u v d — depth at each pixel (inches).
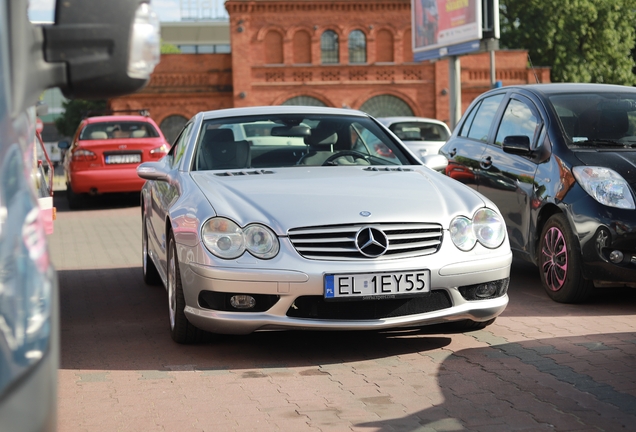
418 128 745.0
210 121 244.8
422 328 220.5
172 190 221.8
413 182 212.7
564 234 251.6
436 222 193.2
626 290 277.0
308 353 198.7
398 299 189.6
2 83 71.2
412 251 190.5
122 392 170.1
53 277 73.6
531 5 1903.3
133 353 202.7
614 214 239.9
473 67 1830.7
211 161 230.2
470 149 317.7
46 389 68.1
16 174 71.3
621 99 281.3
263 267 183.2
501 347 200.2
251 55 1788.9
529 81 1833.2
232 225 187.3
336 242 187.0
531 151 275.3
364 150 241.4
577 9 1889.8
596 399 158.7
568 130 267.7
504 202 288.2
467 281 193.5
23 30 73.2
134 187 665.0
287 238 185.8
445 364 186.2
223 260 185.0
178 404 161.0
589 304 254.5
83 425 149.5
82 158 655.1
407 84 1806.1
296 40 1802.4
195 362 192.7
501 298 202.1
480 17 1047.6
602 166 249.4
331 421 149.0
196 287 189.2
